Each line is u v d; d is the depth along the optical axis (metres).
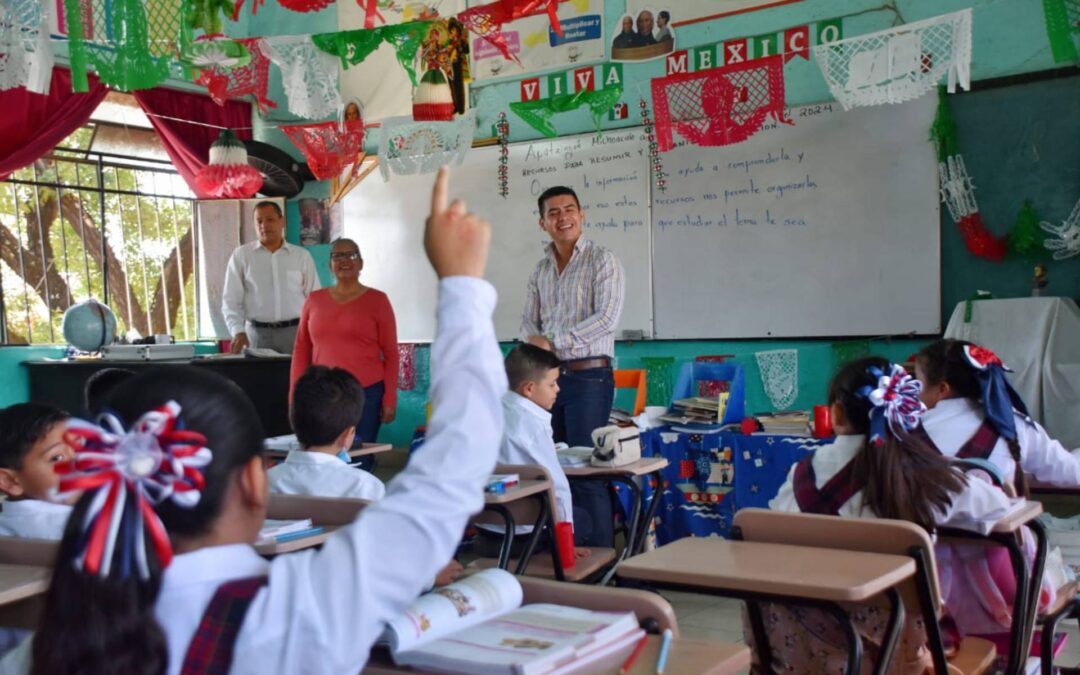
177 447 0.89
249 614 0.91
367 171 7.29
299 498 2.37
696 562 1.77
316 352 5.08
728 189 5.95
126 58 3.69
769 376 5.89
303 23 6.66
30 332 6.42
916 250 5.44
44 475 2.04
